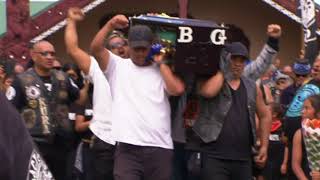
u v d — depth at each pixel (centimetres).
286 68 1274
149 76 720
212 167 754
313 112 846
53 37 1833
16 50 1605
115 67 727
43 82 825
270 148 1075
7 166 270
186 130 766
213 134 752
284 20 1886
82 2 1714
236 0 1903
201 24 696
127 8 1912
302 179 862
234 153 759
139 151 714
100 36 711
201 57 701
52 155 826
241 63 758
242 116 761
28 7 1623
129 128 715
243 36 1908
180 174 834
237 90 763
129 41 712
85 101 889
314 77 977
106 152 856
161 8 1911
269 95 1022
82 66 801
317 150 848
